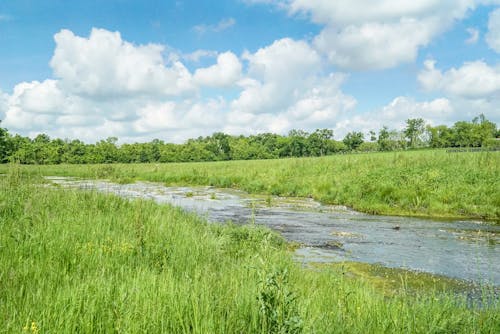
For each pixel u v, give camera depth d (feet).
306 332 12.75
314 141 453.17
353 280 26.76
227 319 13.74
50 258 19.84
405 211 64.23
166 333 12.46
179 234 28.99
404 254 36.50
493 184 67.51
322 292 19.35
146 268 19.93
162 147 437.58
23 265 18.48
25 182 39.27
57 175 136.15
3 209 29.37
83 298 14.67
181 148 437.99
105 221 29.40
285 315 13.07
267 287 14.08
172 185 118.73
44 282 16.74
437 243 41.34
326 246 39.73
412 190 70.54
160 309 13.82
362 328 14.47
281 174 112.06
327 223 53.98
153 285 16.25
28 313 13.26
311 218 58.44
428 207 64.28
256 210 66.23
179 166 195.00
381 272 30.48
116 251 22.77
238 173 126.52
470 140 326.03
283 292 13.42
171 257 23.13
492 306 18.20
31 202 31.09
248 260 24.14
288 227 50.62
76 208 33.12
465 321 16.10
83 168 143.43
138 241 24.34
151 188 105.29
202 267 22.22
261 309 13.28
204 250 26.53
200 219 44.34
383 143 401.90
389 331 14.55
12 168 40.86
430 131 364.99
